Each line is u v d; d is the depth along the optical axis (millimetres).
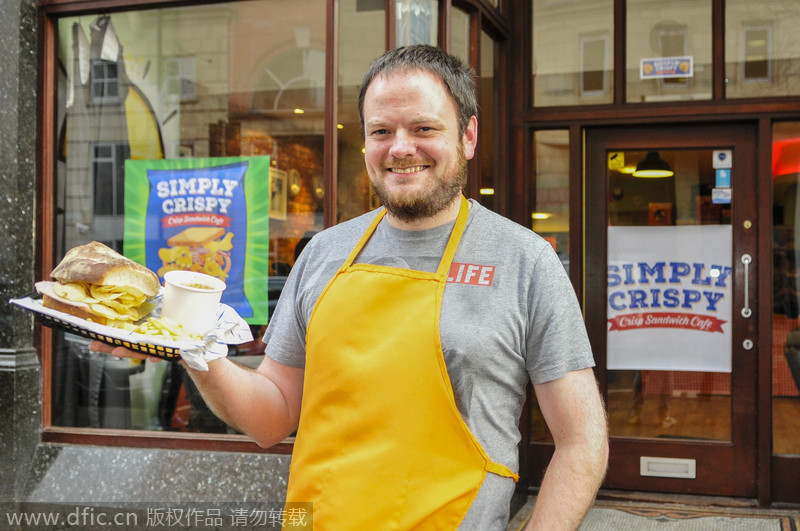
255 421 1666
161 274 3889
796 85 4242
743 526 3916
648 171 4504
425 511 1399
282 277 3738
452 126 1521
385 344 1472
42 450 3809
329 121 3680
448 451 1426
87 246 1723
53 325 1650
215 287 1675
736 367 4363
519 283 1497
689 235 4449
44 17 4000
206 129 3865
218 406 1635
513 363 1486
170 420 3822
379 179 1539
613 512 4141
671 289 4469
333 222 3674
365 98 1552
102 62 3996
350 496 1429
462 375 1440
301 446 1549
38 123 3979
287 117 3756
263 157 3783
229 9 3848
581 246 4516
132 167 3947
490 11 4141
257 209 3777
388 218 1638
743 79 4305
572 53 4504
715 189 4418
